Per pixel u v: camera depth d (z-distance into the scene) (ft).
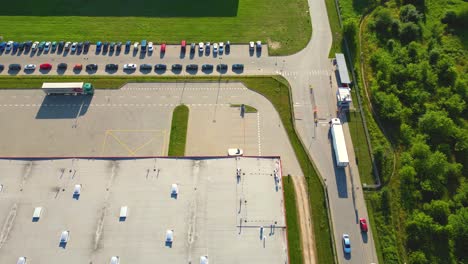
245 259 249.34
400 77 371.15
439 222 285.23
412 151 316.60
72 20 440.45
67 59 402.72
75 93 370.32
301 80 383.04
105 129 346.54
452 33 420.36
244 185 280.51
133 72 392.06
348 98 355.36
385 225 289.33
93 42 418.10
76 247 252.62
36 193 275.59
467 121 344.49
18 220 263.29
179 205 270.46
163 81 383.04
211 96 371.35
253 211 268.21
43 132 344.49
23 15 444.96
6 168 287.89
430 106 347.36
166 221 263.29
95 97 369.50
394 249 277.23
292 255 278.46
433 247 275.59
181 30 429.79
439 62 377.91
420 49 395.96
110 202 271.49
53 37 422.41
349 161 323.98
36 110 359.46
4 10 449.48
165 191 276.82
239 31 428.97
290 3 456.04
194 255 250.37
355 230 288.92
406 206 296.51
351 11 445.37
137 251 251.19
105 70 393.50
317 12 448.24
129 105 363.76
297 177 316.81
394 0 456.04
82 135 342.44
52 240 255.09
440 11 442.50
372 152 326.85
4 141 338.54
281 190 278.87
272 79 383.86
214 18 442.91
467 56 396.98
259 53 407.64
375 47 406.41
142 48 409.69
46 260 247.50
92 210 268.00
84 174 285.64
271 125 349.82
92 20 440.86
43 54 406.82
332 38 420.36
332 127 335.88
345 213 297.12
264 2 457.27
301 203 303.07
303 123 349.82
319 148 333.01
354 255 278.26
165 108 361.71
